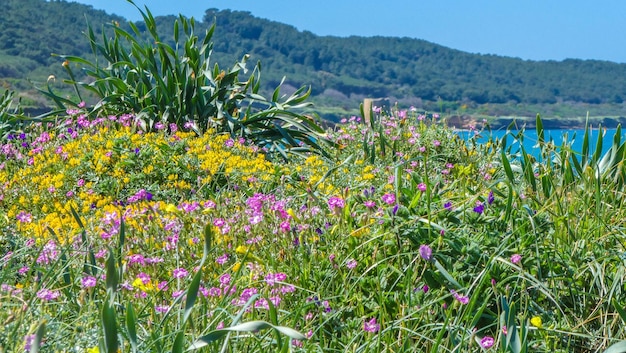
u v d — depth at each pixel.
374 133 8.01
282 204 4.09
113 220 3.99
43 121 8.33
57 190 5.95
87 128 7.57
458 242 3.49
